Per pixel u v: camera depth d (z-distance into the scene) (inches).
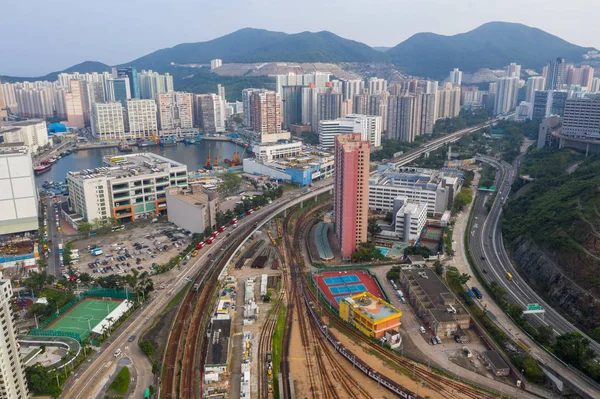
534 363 7313.0
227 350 7810.0
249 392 6884.8
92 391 6929.1
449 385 7121.1
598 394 6614.2
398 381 7219.5
